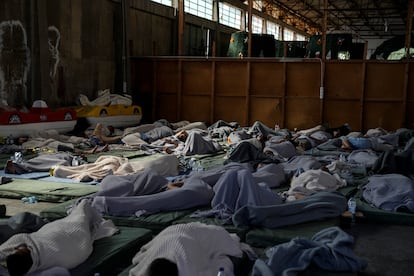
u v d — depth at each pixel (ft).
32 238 11.56
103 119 44.75
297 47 68.18
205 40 71.92
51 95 42.68
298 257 12.41
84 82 47.83
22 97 39.63
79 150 33.88
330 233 13.84
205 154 34.71
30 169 26.16
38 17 39.99
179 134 38.99
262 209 16.02
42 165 26.50
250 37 55.72
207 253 11.87
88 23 47.80
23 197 21.36
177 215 17.20
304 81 51.13
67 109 40.65
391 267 14.11
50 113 38.40
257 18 92.79
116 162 25.95
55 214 17.39
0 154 31.78
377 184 20.68
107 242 13.96
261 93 52.29
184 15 63.36
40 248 11.24
